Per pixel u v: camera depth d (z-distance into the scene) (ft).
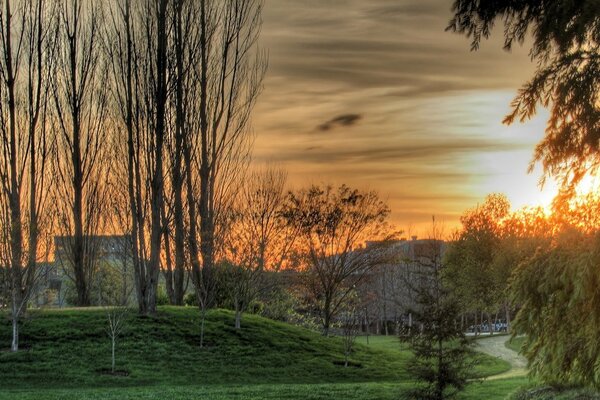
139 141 110.32
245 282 111.65
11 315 93.20
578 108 32.01
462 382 55.88
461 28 34.30
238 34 134.51
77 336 94.84
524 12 32.99
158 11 114.62
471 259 201.77
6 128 110.83
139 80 112.27
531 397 48.21
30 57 120.26
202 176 124.36
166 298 133.08
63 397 66.74
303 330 118.52
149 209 114.62
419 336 56.18
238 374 88.07
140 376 82.94
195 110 127.65
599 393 41.63
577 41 30.73
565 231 35.37
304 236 144.25
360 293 162.91
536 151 33.58
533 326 36.88
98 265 125.18
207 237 111.65
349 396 70.18
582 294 33.58
